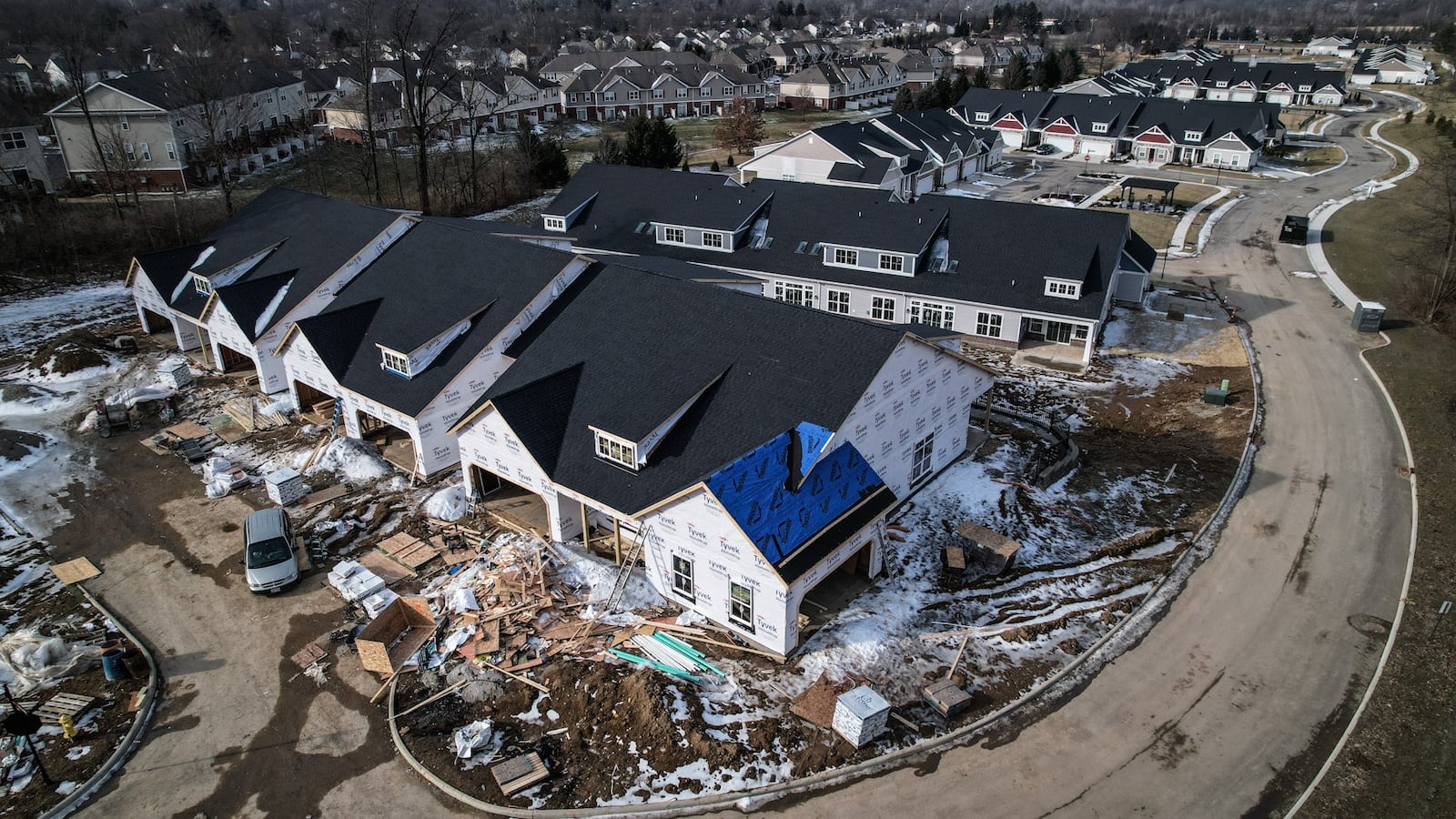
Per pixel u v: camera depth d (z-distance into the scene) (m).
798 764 22.06
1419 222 69.94
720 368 29.77
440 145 100.69
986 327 49.69
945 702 23.62
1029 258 49.75
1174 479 35.81
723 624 26.58
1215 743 23.06
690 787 21.39
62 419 40.81
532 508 32.81
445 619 27.00
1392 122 120.69
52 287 56.72
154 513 33.19
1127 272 54.88
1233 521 32.94
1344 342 49.38
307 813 20.95
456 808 20.98
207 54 100.00
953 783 21.72
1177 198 84.44
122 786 21.69
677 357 30.80
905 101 124.25
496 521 32.12
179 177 78.44
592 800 21.08
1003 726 23.53
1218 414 41.19
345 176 84.69
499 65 155.25
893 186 79.44
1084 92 128.25
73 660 25.55
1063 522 32.66
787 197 57.66
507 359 35.41
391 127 96.56
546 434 29.45
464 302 36.81
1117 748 22.88
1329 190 86.19
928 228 52.19
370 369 36.47
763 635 25.61
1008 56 198.38
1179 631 27.22
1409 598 28.53
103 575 29.64
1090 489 35.03
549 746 22.50
